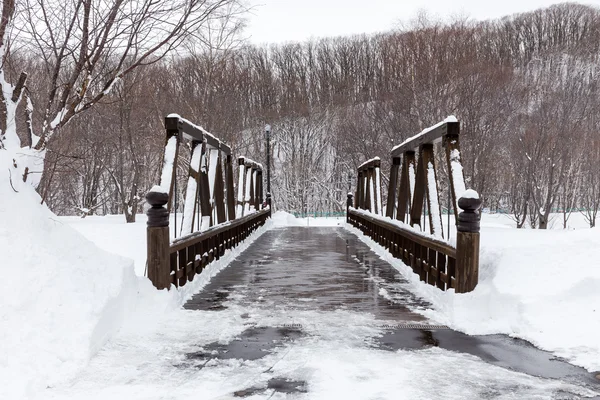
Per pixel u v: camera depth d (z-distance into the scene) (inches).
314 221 1316.4
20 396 126.9
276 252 472.4
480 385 137.2
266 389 134.9
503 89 1222.9
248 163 676.7
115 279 195.3
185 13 244.1
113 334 179.5
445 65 1206.3
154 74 930.7
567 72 1491.1
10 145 211.0
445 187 1228.5
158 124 1003.9
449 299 220.4
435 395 130.5
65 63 274.5
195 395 131.0
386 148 1396.4
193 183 306.5
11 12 216.4
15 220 183.5
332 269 357.1
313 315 216.8
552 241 226.8
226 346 172.4
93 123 984.9
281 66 2391.7
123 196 952.9
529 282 200.8
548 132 1075.3
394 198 478.0
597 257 199.8
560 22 2112.5
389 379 141.6
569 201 1277.1
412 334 186.9
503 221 1328.7
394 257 396.5
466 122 1149.1
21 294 158.2
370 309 228.2
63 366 145.2
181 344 174.1
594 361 152.8
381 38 2235.5
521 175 1136.8
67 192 1176.8
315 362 155.9
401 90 1273.4
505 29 2137.1
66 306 163.8
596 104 1279.5
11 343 143.8
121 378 142.6
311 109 2087.8
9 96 216.7
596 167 1197.7
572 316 177.3
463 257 218.2
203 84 1005.8
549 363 154.3
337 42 2391.7
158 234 227.3
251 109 1742.1
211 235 331.3
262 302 244.1
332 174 1979.6
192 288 270.1
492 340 178.2
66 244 192.1
